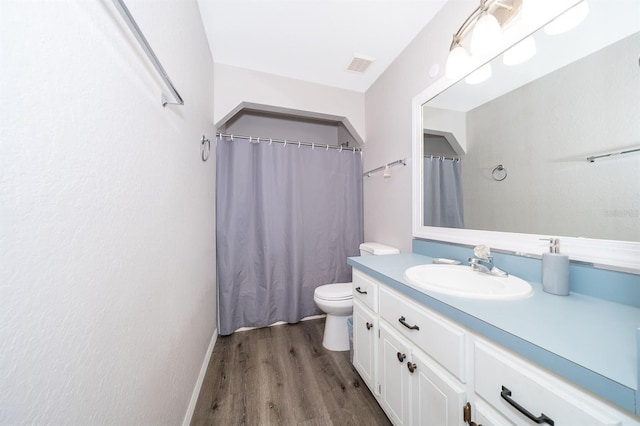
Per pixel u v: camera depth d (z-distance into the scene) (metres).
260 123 2.93
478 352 0.69
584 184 0.87
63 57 0.46
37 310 0.39
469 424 0.70
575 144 0.90
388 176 2.02
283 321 2.33
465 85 1.34
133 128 0.71
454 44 1.13
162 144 0.93
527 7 0.85
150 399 0.80
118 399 0.61
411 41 1.75
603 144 0.82
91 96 0.53
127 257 0.67
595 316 0.68
